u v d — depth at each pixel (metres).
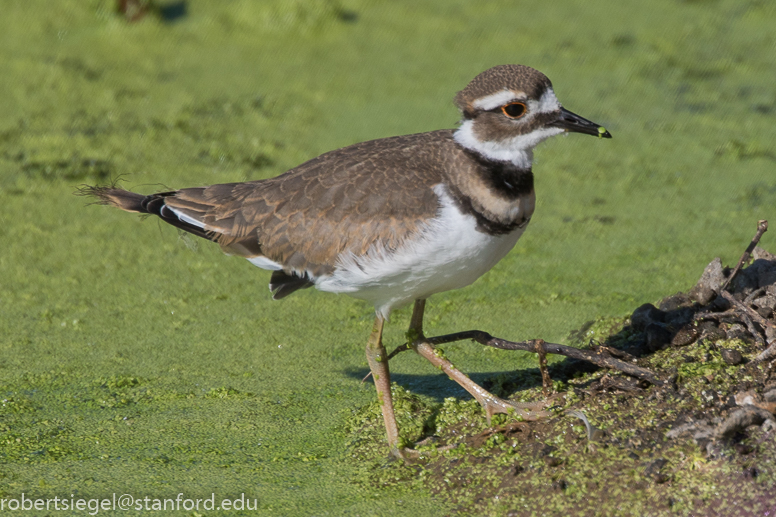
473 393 8.49
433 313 11.05
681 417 7.50
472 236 7.88
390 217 7.97
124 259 12.58
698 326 8.70
